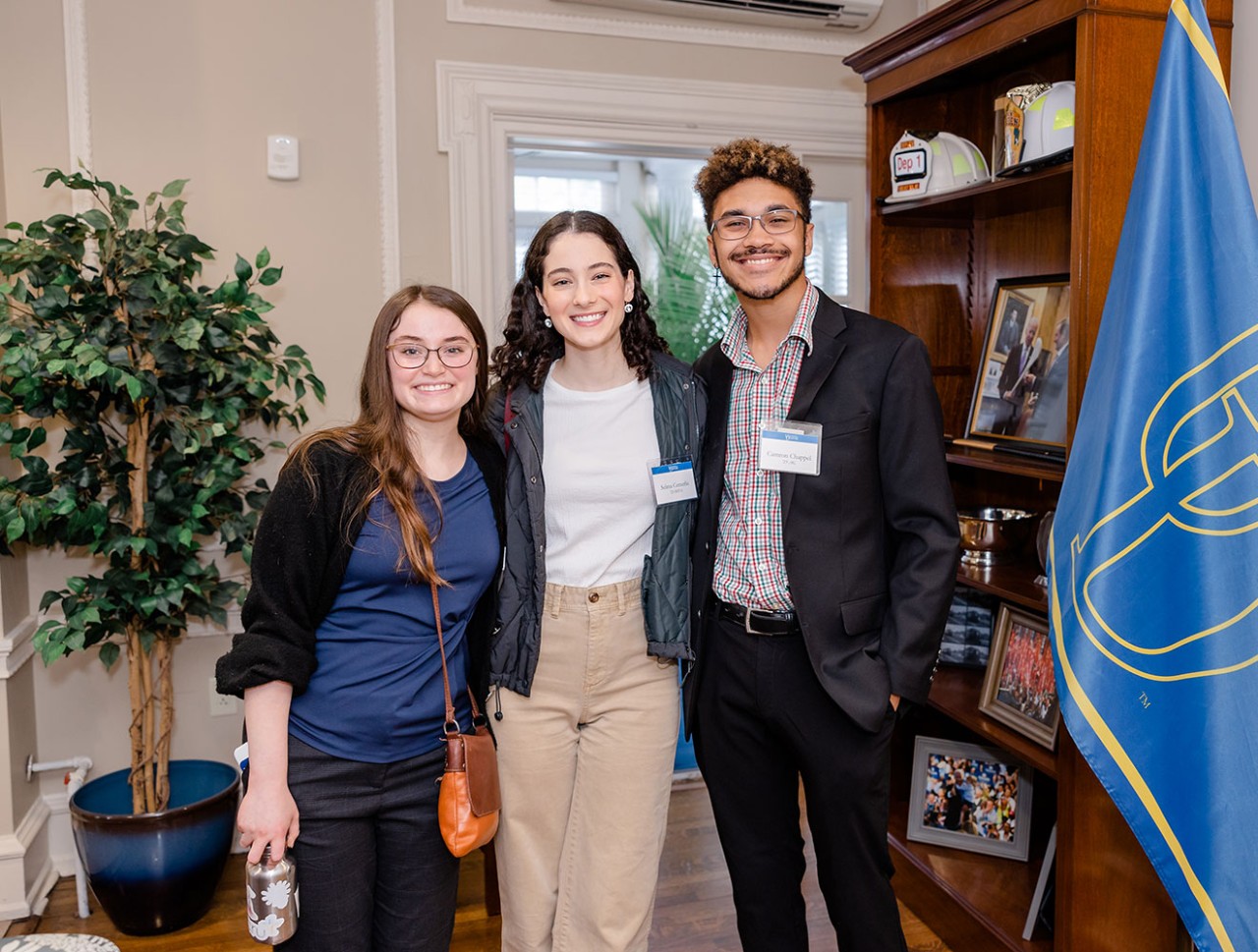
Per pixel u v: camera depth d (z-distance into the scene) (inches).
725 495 74.8
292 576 57.1
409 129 118.3
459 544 61.8
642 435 71.9
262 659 56.1
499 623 69.2
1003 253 107.1
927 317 109.9
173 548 99.3
